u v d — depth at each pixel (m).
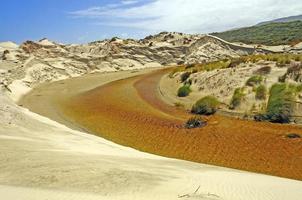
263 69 38.91
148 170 18.23
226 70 42.81
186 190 15.34
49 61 78.19
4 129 25.28
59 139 25.88
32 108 44.56
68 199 13.26
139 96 48.25
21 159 17.98
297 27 125.75
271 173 23.67
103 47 96.31
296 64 37.12
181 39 104.94
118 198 13.73
